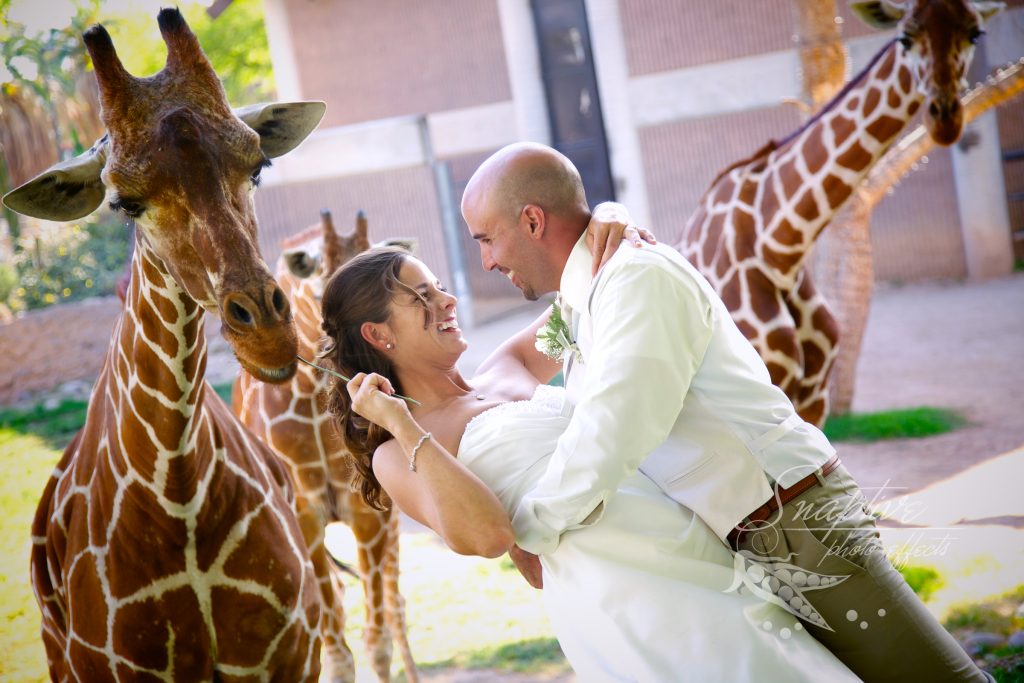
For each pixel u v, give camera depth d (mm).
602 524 1981
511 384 2395
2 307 11938
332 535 6164
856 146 4109
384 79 12430
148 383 2275
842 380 6613
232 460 2561
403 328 2234
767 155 4383
